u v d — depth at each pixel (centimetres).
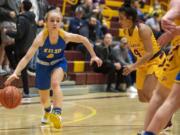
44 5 1150
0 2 1018
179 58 434
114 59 1223
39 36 607
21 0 1049
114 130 626
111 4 1712
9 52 995
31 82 1055
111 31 1500
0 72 1003
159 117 386
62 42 620
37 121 693
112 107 896
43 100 655
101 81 1227
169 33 382
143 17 1510
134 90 1219
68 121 704
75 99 1026
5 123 671
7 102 553
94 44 1206
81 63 1221
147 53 569
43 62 630
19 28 963
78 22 1247
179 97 387
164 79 449
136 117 761
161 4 1888
